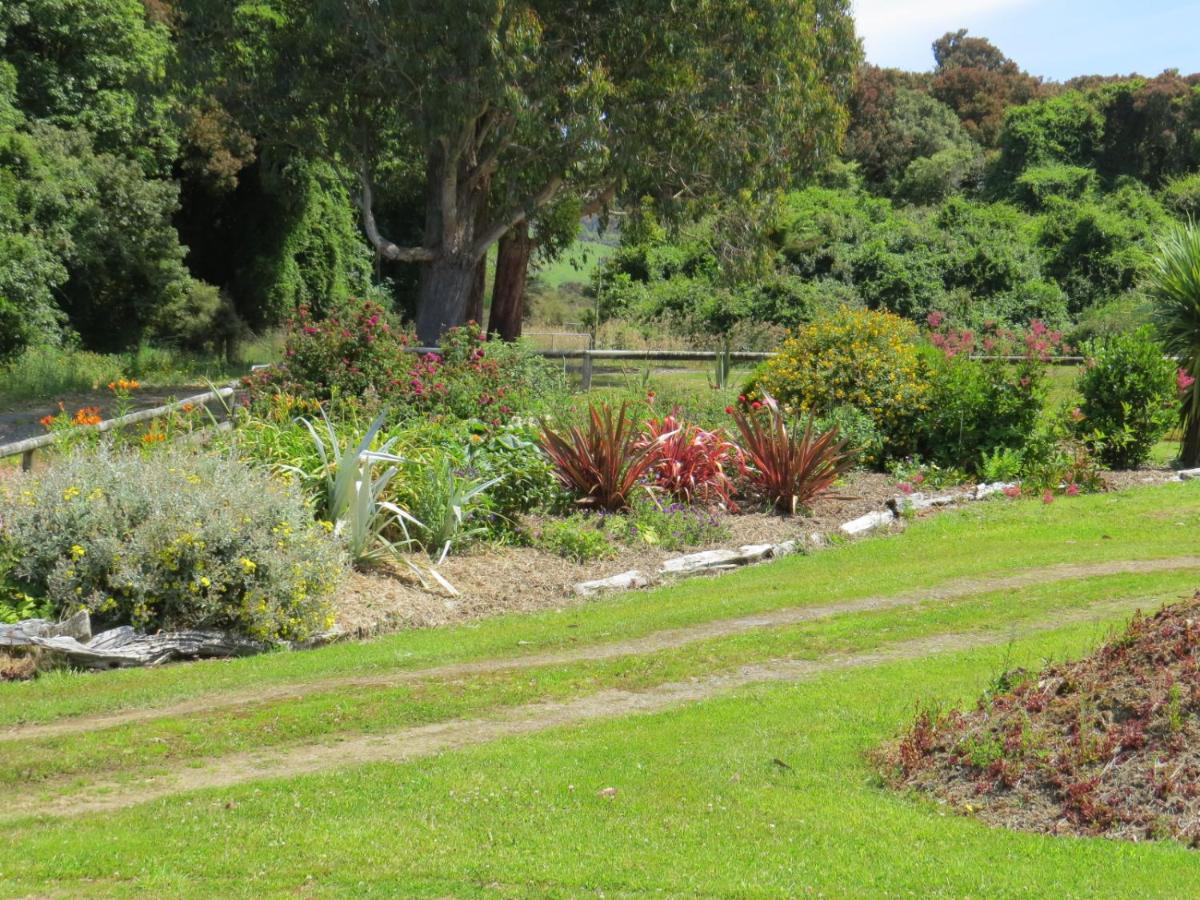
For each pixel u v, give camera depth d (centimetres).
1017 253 4634
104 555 812
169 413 1139
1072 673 562
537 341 3253
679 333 3609
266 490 892
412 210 4234
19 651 757
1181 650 542
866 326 1577
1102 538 1124
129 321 3122
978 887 416
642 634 835
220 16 2431
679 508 1216
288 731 626
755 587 983
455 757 577
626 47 2314
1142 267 4481
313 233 3888
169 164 3319
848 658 748
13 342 2505
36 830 501
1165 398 1541
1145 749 492
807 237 4397
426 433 1206
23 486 873
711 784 526
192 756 594
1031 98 7875
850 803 503
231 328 3378
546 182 2442
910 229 4638
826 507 1309
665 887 427
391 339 1412
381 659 774
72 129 2942
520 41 2119
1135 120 6512
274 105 2455
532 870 443
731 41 2336
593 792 521
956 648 752
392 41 2205
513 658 780
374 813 506
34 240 2603
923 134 6869
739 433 1434
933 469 1451
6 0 2773
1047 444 1466
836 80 2627
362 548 995
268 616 827
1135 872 421
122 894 432
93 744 601
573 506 1197
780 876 432
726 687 698
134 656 780
